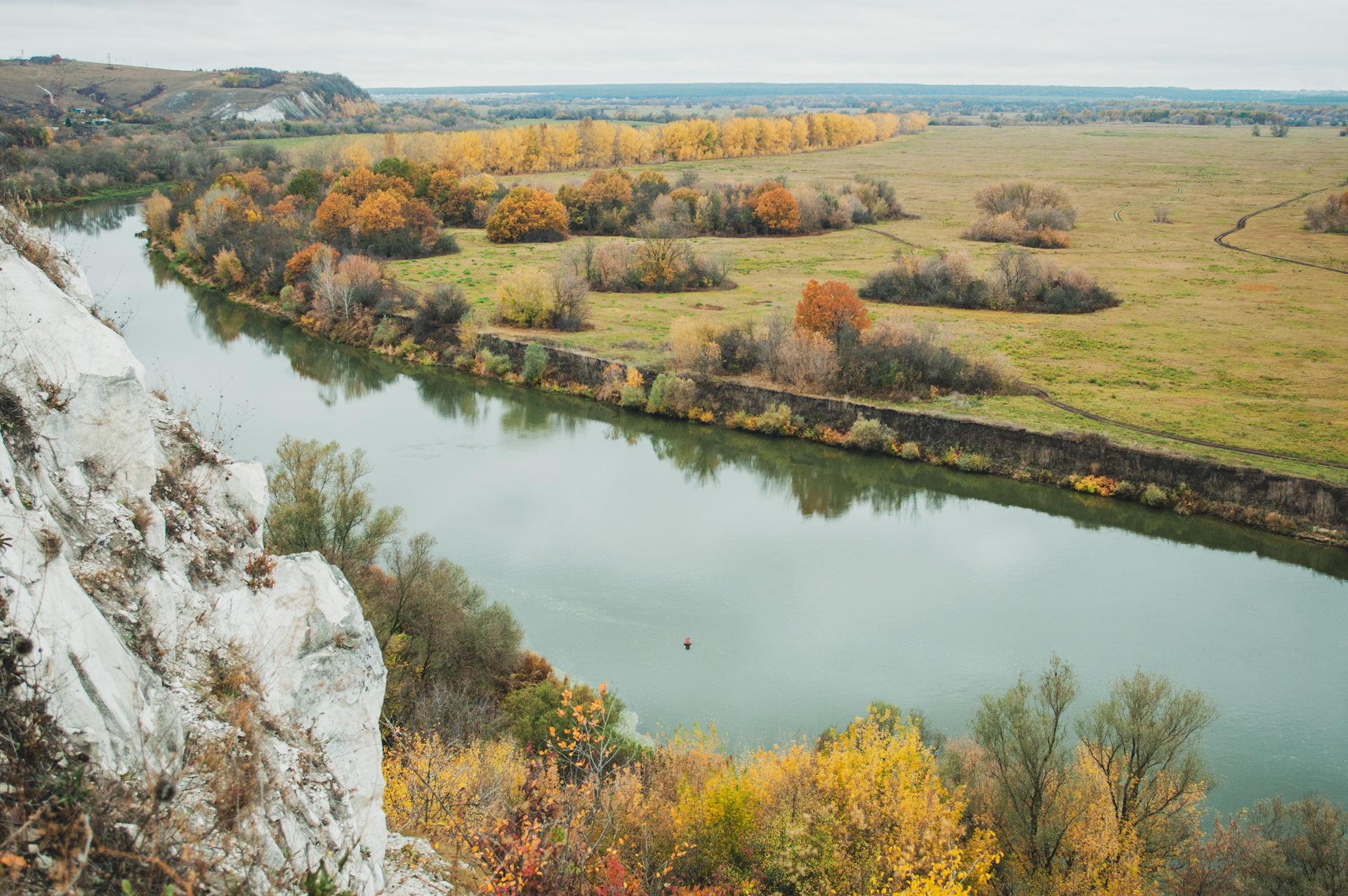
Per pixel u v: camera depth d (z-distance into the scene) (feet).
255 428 201.57
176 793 24.72
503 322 275.59
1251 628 134.21
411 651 100.83
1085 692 117.70
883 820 73.20
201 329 278.67
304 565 37.45
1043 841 77.77
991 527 170.50
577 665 120.16
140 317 285.02
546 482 184.85
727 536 164.04
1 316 29.35
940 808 72.84
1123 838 76.95
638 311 287.89
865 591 144.56
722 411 224.94
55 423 29.58
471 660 105.91
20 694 21.95
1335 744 107.24
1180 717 81.05
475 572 144.97
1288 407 203.62
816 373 220.02
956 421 200.75
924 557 157.58
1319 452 179.73
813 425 214.69
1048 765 82.58
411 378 250.78
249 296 309.83
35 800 21.01
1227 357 237.04
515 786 64.28
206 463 37.58
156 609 29.76
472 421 220.43
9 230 35.50
